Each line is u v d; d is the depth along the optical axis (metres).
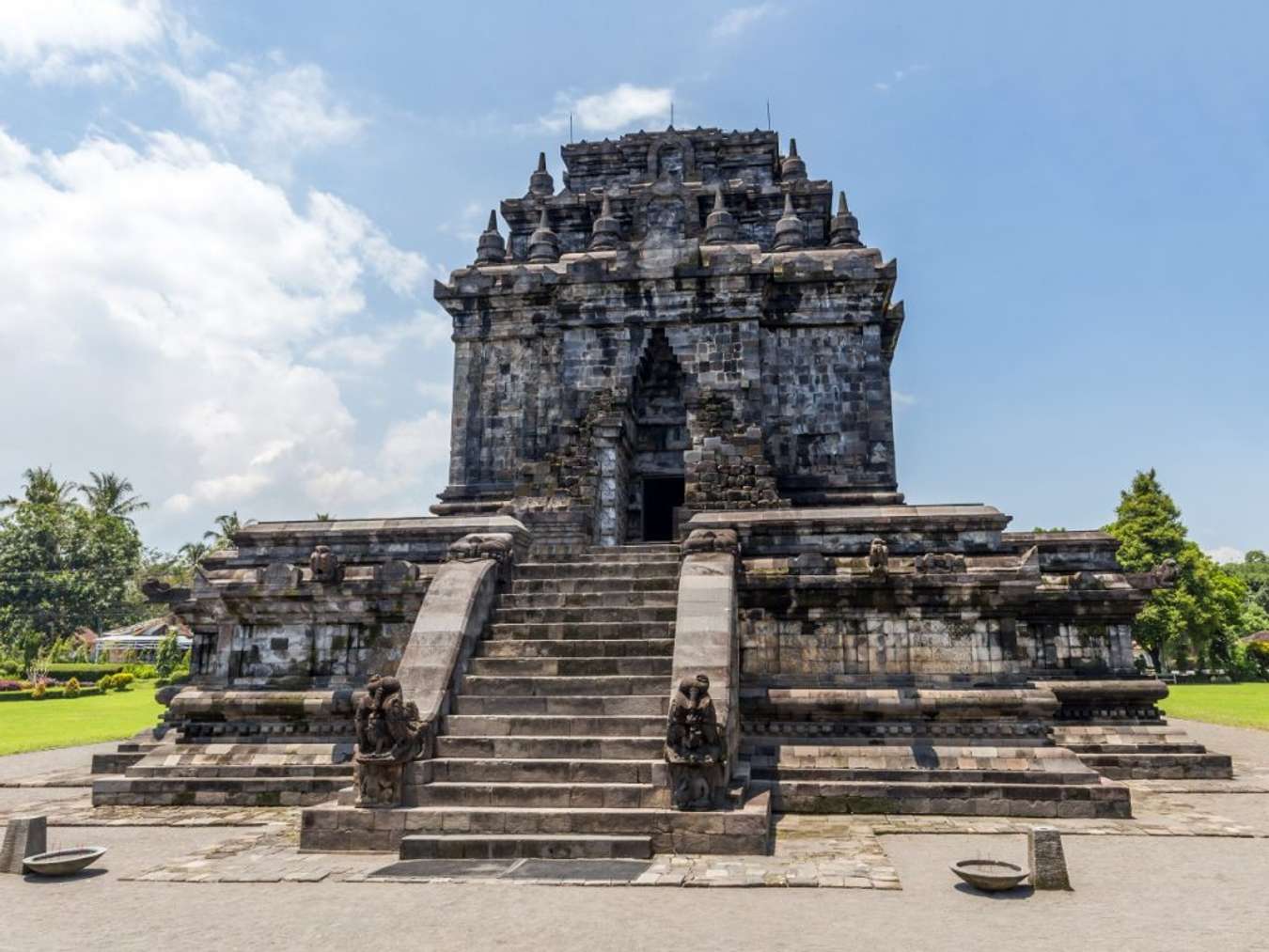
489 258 32.41
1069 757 14.68
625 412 28.09
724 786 11.97
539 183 37.09
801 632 16.61
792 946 8.04
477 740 13.10
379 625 17.34
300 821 14.16
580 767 12.55
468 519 20.70
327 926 8.75
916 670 16.19
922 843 12.26
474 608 16.17
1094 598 19.97
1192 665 69.56
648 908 9.21
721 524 19.36
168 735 19.12
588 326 28.78
